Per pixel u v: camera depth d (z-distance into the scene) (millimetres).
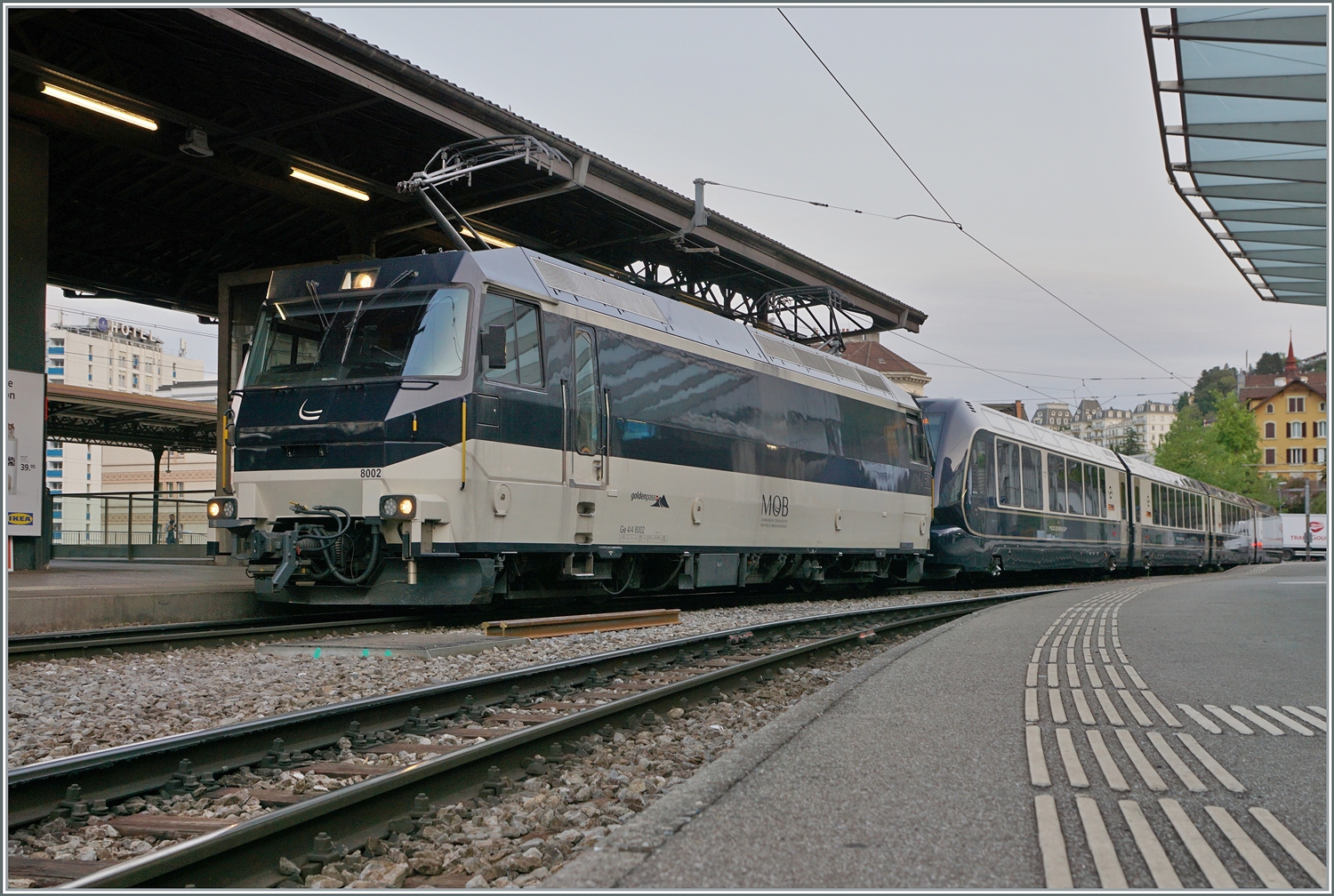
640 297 14609
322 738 6258
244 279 20172
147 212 21266
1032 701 7270
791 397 17531
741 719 7859
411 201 19469
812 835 4172
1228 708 7035
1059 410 198500
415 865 4367
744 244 23828
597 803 5398
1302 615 14406
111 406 30500
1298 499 115688
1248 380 151625
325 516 11375
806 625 13398
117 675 8477
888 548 20547
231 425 12047
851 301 27828
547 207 21984
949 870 3783
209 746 5629
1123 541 32688
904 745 5824
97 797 5020
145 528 23875
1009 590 24156
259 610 13578
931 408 24000
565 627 11836
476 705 7305
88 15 14016
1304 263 20703
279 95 16594
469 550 11102
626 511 13531
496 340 11453
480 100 16094
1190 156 15414
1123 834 4250
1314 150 14922
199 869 4051
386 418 11148
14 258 16078
